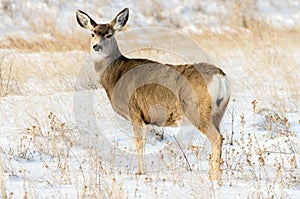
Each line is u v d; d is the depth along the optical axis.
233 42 61.31
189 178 22.23
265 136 28.69
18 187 21.55
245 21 83.25
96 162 23.75
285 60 48.31
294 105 34.59
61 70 47.12
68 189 21.23
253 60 49.09
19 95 38.59
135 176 23.00
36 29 81.00
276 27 77.19
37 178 22.75
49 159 25.72
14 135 29.12
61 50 63.72
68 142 27.84
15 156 25.83
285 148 26.62
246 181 22.11
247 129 30.33
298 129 29.81
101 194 19.73
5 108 34.38
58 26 82.19
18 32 80.00
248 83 40.38
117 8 91.88
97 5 91.12
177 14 90.38
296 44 57.81
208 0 93.62
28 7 88.62
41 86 41.72
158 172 23.17
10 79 43.06
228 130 30.39
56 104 35.19
